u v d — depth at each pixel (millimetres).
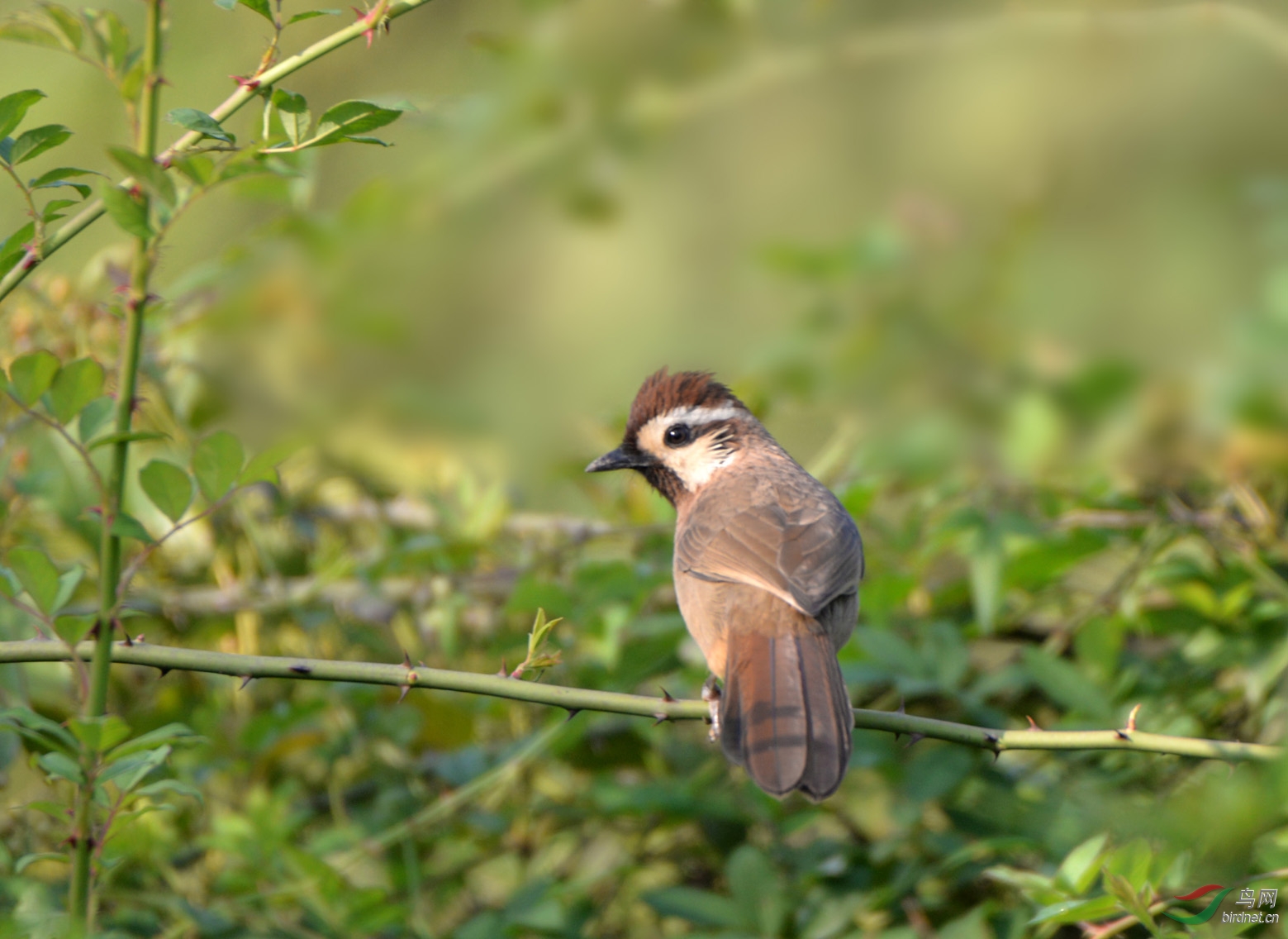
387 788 10750
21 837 9602
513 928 8961
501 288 11984
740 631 8281
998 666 10977
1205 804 7473
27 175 13883
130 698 11391
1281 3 10734
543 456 12172
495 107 10664
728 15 10766
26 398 5750
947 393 10336
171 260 12945
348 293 11156
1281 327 9094
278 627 11695
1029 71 11602
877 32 11133
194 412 11062
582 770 10828
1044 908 6758
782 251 10375
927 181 11789
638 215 12164
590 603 10055
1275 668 8977
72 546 11023
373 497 12531
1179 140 11062
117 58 5676
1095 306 10258
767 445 10414
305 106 6066
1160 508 10016
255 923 8781
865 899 8906
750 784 10023
